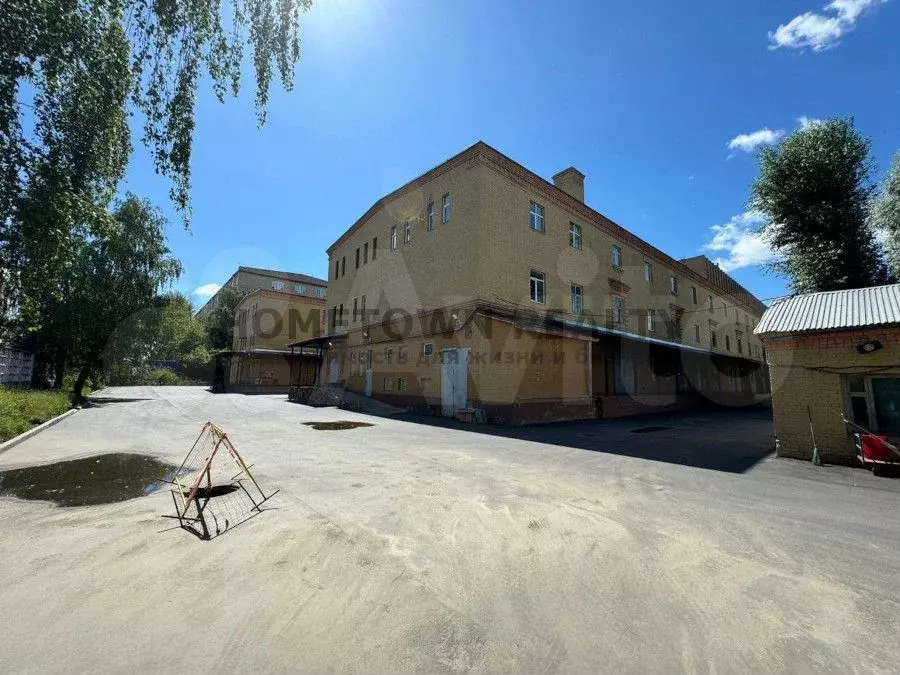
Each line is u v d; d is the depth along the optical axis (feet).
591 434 38.24
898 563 11.82
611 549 12.55
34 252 23.77
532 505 16.70
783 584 10.54
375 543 12.60
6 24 19.93
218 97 24.75
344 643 7.87
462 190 52.49
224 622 8.47
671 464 25.30
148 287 73.97
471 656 7.59
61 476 20.72
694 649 7.92
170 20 22.11
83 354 71.00
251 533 13.25
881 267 54.34
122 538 12.83
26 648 7.56
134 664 7.16
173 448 28.27
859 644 8.18
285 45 24.12
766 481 21.21
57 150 23.17
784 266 63.10
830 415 26.02
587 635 8.29
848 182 56.08
